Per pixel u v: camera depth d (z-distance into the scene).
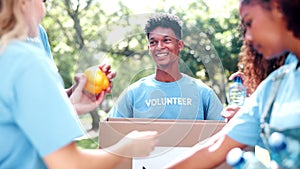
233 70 5.79
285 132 1.38
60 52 8.04
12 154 1.46
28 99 1.39
